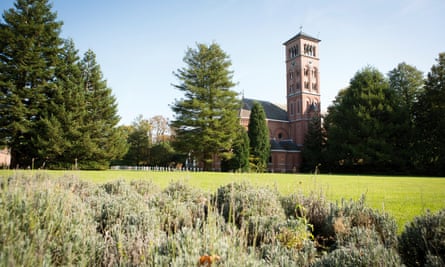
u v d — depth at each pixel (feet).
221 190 18.66
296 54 178.81
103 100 99.40
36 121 82.12
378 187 37.32
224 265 6.54
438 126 96.89
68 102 87.04
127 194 18.94
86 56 101.40
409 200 25.16
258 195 16.08
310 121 159.74
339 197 26.78
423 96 105.60
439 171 95.96
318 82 177.47
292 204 17.38
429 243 9.43
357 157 110.52
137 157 161.89
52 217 8.69
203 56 106.63
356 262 8.13
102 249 9.10
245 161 107.65
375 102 112.16
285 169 154.92
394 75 128.88
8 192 9.39
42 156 81.20
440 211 10.34
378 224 13.03
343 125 119.44
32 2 87.92
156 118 183.11
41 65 84.02
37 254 6.63
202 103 99.60
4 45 80.43
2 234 6.73
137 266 7.86
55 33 89.40
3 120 76.59
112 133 99.25
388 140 107.04
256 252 10.12
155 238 9.33
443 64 101.65
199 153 104.58
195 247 7.14
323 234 14.25
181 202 17.81
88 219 11.33
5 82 78.48
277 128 173.17
